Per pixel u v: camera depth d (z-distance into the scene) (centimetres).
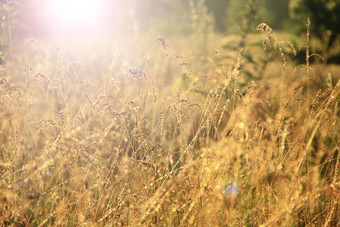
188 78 345
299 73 393
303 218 273
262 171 271
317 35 766
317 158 296
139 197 250
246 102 291
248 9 507
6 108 282
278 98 366
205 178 256
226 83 308
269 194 269
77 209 252
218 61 387
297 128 312
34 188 249
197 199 248
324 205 278
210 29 738
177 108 281
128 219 243
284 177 267
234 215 251
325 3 802
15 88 296
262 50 436
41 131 290
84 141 287
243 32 478
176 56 325
